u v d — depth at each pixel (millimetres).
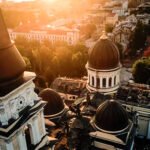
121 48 159375
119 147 55562
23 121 34500
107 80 76062
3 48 32281
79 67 134250
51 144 43969
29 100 36812
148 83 118625
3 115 32625
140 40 175125
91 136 56688
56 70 136125
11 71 32688
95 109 68000
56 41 196125
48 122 62344
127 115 59500
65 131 60406
